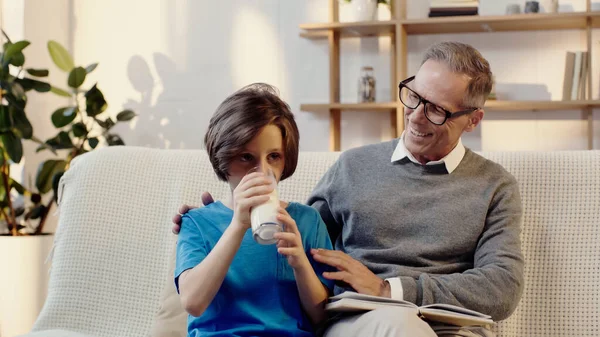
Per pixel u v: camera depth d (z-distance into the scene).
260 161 1.32
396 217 1.68
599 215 1.73
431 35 3.90
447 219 1.65
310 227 1.50
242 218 1.26
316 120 3.96
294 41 3.96
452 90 1.67
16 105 3.10
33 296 2.91
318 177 1.89
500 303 1.51
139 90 4.06
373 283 1.48
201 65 4.02
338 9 3.91
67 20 4.06
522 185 1.79
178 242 1.43
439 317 1.35
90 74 4.08
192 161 2.00
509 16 3.55
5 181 3.15
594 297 1.68
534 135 3.79
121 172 2.01
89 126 4.02
